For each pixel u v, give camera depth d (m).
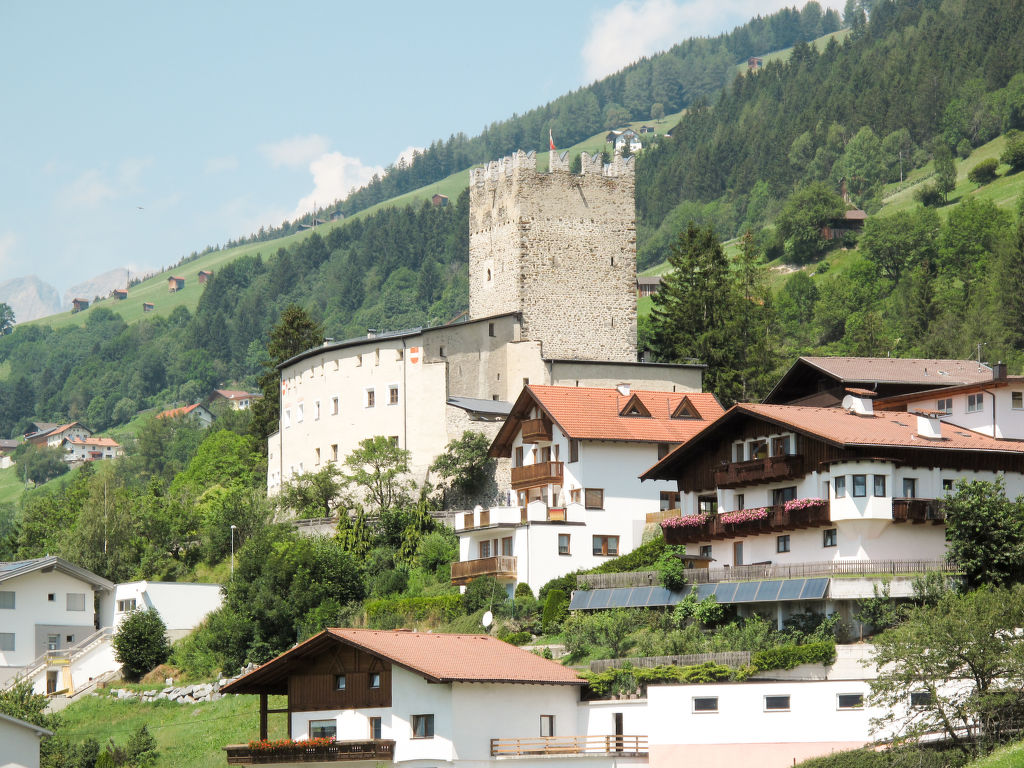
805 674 75.06
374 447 132.12
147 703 108.44
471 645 79.81
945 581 79.12
